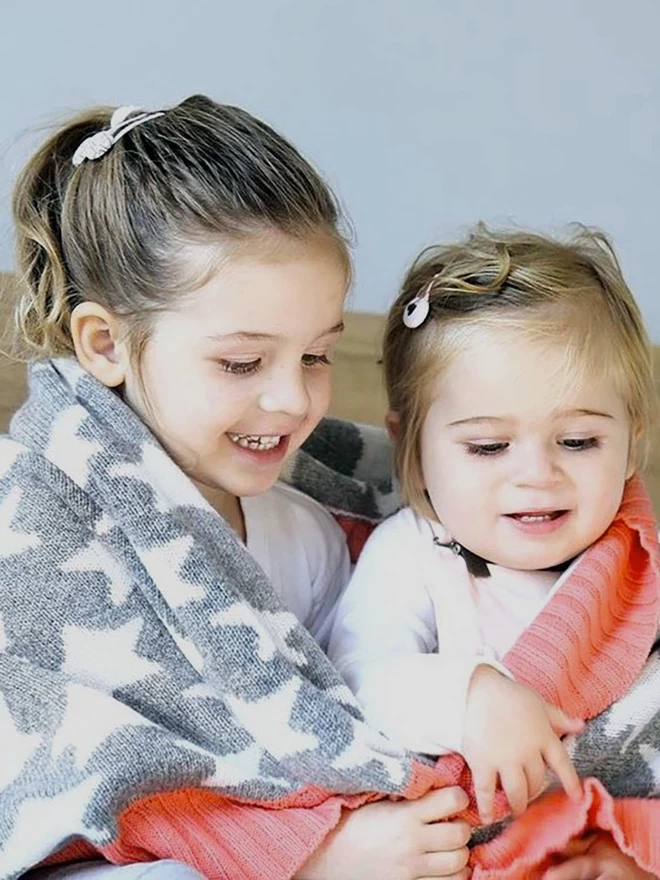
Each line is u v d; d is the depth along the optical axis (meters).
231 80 1.67
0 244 1.42
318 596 1.18
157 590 0.97
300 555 1.16
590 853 0.98
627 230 1.78
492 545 1.08
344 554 1.21
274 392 1.00
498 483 1.06
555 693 1.01
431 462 1.10
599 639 1.05
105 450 0.98
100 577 0.97
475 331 1.06
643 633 1.05
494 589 1.10
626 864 0.97
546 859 0.98
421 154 1.73
